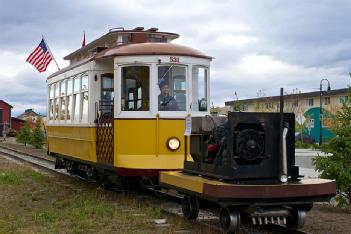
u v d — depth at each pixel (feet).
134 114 35.99
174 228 27.14
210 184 24.35
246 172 24.73
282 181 24.80
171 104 36.35
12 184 46.39
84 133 42.22
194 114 36.94
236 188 23.59
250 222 27.78
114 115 36.45
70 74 46.60
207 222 28.94
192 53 37.22
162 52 36.17
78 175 50.14
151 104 35.94
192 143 29.68
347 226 28.02
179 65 36.73
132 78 36.50
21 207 34.68
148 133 35.81
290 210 25.39
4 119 208.85
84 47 51.72
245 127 24.99
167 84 36.37
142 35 42.70
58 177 53.26
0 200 37.52
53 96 53.52
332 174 32.89
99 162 39.42
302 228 27.40
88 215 30.63
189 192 26.96
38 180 49.52
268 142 25.12
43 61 70.44
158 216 30.45
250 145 24.67
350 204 32.91
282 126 24.86
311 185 24.49
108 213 31.14
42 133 114.73
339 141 32.99
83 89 42.47
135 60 36.17
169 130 35.99
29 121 138.62
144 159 35.45
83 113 42.55
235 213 24.76
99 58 39.19
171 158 35.63
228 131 24.61
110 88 40.57
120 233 26.23
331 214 31.86
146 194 39.93
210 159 27.35
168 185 29.84
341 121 34.17
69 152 47.34
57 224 28.48
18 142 146.61
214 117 27.45
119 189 41.86
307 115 119.85
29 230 26.94
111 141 36.76
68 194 39.96
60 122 50.11
